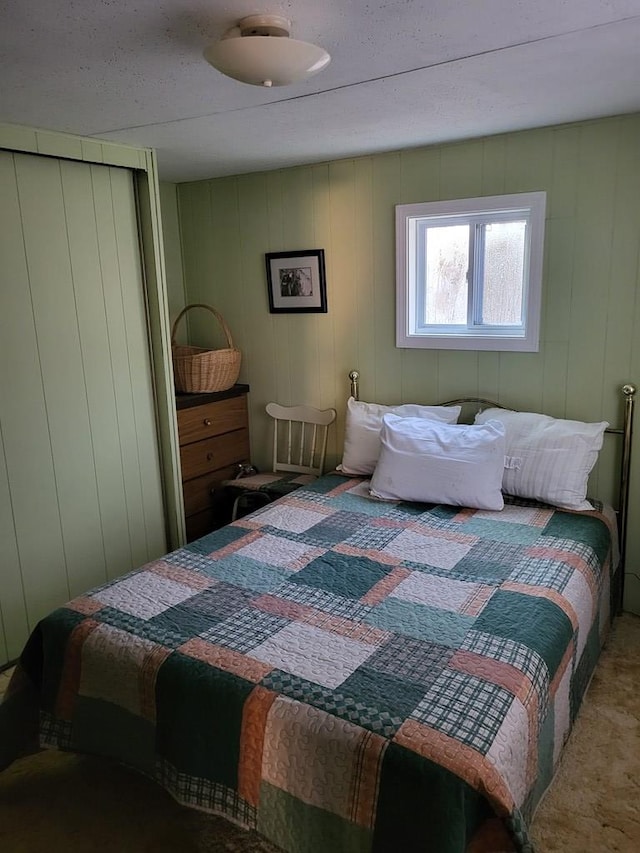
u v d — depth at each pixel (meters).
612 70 1.89
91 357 2.79
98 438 2.86
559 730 1.81
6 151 2.38
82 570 2.86
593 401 2.80
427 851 1.27
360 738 1.40
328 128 2.54
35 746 1.99
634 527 2.80
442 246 3.11
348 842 1.38
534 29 1.56
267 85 1.60
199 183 3.66
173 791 1.65
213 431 3.57
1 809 1.94
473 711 1.45
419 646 1.71
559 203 2.70
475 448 2.67
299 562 2.24
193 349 3.69
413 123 2.50
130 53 1.64
